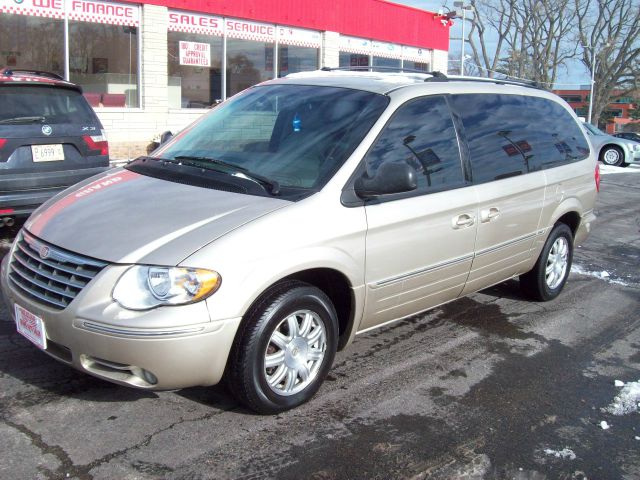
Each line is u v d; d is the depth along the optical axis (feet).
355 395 13.03
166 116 45.52
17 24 37.42
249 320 11.04
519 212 16.70
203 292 10.32
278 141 13.76
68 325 10.47
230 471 10.21
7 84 20.56
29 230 12.28
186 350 10.28
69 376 12.96
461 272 15.19
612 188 52.31
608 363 15.49
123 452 10.53
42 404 11.85
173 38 45.24
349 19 58.39
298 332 11.90
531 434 11.98
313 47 56.18
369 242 12.59
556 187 18.22
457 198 14.44
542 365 15.14
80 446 10.62
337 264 12.00
